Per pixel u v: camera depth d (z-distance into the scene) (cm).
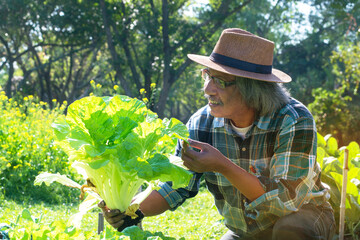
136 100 226
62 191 615
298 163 238
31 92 2864
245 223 269
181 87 2961
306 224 241
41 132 735
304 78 2950
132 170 207
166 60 2055
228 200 272
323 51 2906
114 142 212
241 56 237
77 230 204
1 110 784
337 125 1823
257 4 2647
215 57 243
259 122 248
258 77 235
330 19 2836
